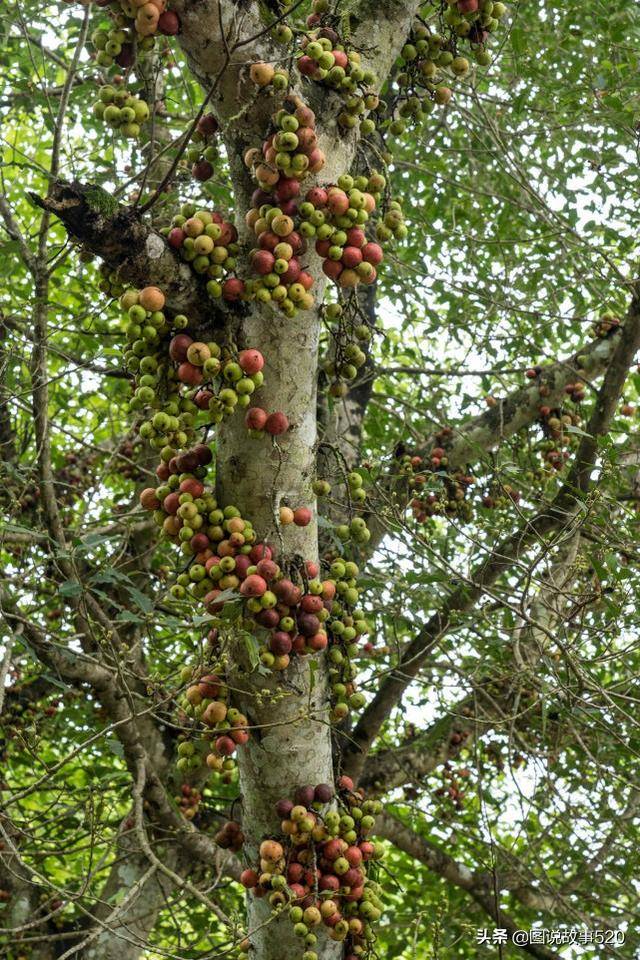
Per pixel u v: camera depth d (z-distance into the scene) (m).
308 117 3.20
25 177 7.45
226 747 3.38
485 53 3.94
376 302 6.84
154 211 5.20
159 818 5.45
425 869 6.88
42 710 6.15
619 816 5.58
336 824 3.55
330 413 5.14
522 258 6.88
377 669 5.97
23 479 4.73
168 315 3.36
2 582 4.59
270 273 3.26
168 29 3.21
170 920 6.80
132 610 6.07
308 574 3.43
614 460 4.53
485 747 6.42
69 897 3.72
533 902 6.45
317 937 3.55
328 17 3.54
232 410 3.28
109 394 6.44
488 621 4.84
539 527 5.39
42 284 4.47
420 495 5.34
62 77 7.43
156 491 3.49
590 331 6.44
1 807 3.78
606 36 5.96
